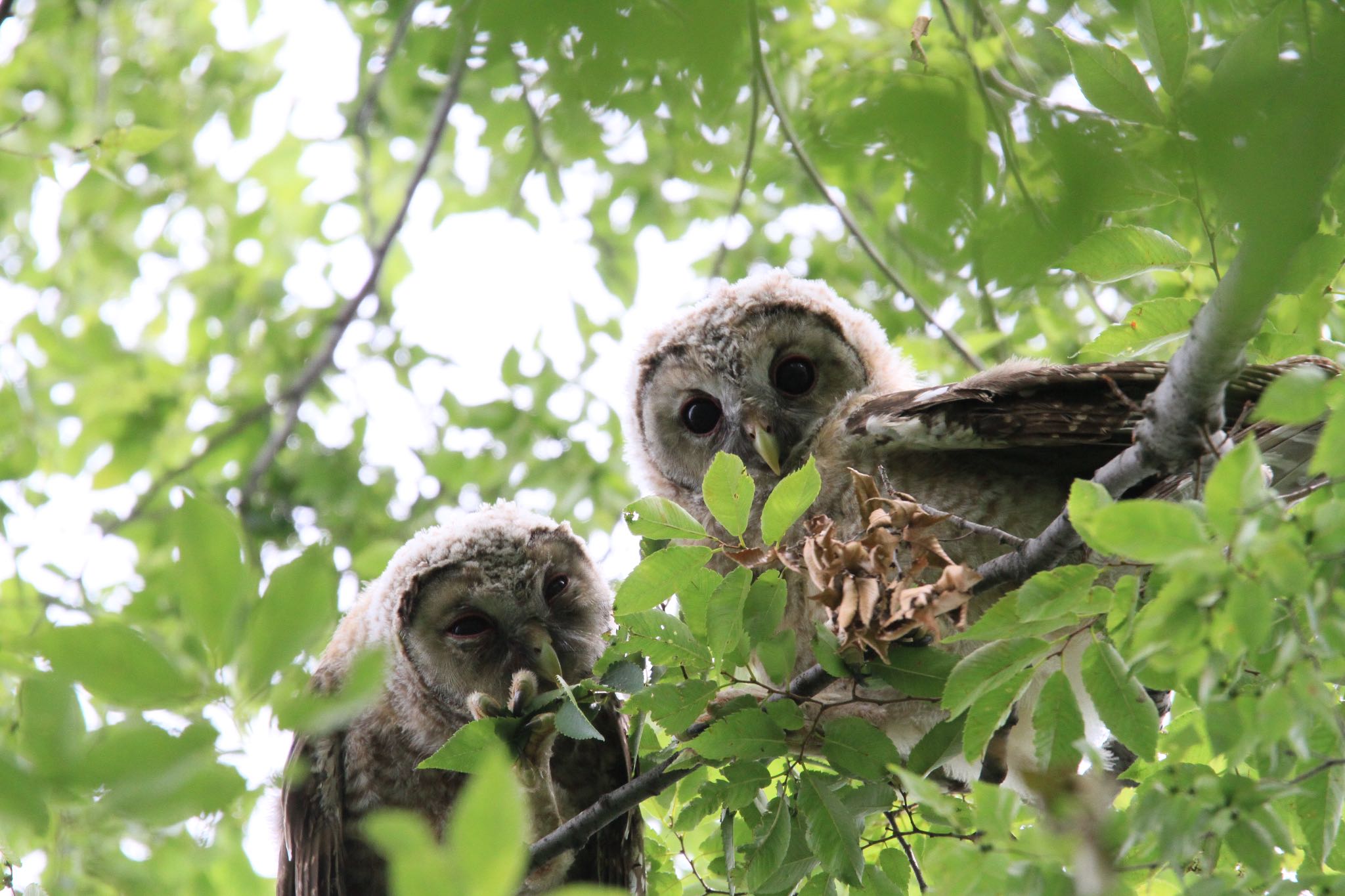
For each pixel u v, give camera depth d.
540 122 17.00
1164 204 6.81
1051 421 9.77
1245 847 5.68
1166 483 7.72
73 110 21.44
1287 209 5.00
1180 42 6.75
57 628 4.65
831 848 7.45
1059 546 7.21
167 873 6.73
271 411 20.83
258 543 19.89
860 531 10.27
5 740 5.43
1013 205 7.09
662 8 6.02
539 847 8.34
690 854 9.72
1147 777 7.76
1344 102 4.72
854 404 11.77
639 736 8.41
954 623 7.53
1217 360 6.42
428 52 17.67
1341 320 10.46
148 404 21.36
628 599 7.32
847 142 6.50
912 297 13.80
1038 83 10.88
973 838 6.99
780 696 7.68
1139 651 5.55
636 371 13.29
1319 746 6.35
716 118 7.94
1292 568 4.98
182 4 23.30
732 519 7.27
